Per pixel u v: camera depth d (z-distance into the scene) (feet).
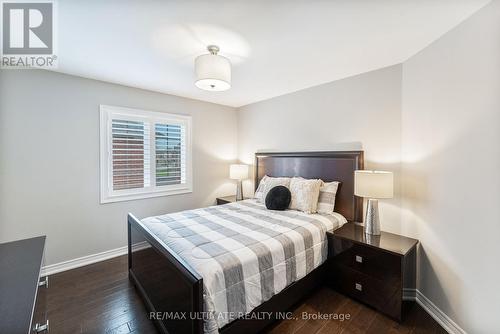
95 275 8.21
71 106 8.61
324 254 7.25
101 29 5.61
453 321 5.59
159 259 5.59
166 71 8.35
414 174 6.95
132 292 7.22
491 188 4.62
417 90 6.79
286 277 5.88
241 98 12.14
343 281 7.14
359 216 8.41
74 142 8.71
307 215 8.27
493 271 4.60
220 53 6.91
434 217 6.21
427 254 6.47
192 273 4.22
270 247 5.64
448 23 5.34
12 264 4.03
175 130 11.66
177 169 11.78
